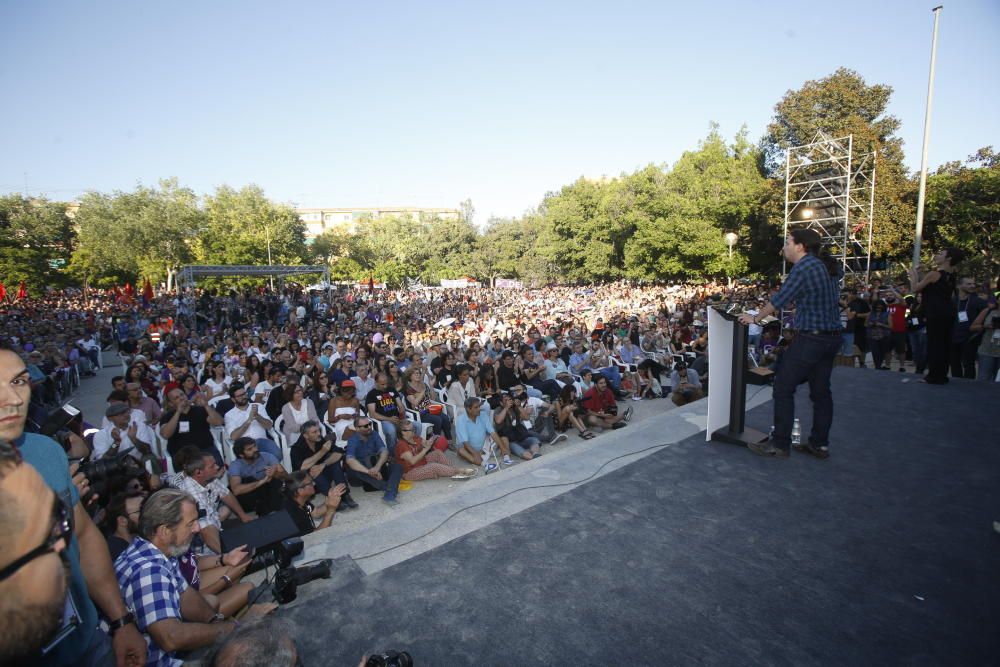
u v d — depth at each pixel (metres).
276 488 5.88
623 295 34.97
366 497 6.79
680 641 1.86
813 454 3.53
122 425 6.46
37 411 4.97
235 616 3.04
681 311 21.62
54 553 1.08
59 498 1.16
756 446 3.60
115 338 23.30
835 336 3.36
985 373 7.86
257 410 7.05
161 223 43.72
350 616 2.07
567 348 13.28
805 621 1.95
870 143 27.34
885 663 1.73
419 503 6.55
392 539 2.65
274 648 1.50
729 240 23.00
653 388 11.55
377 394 8.08
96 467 3.45
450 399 8.85
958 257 5.22
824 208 24.81
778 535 2.56
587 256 48.81
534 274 60.62
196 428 6.71
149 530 2.49
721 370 3.92
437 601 2.13
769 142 36.75
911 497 2.90
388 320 25.14
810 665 1.74
